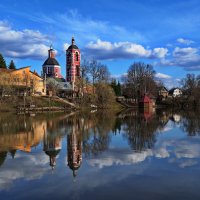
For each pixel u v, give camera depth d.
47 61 191.00
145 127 52.44
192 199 15.27
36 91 136.25
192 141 35.00
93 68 142.88
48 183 18.17
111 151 28.83
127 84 177.75
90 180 18.67
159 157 25.61
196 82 168.50
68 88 163.75
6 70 129.88
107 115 88.81
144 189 16.84
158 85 197.88
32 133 44.12
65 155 27.06
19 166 22.77
